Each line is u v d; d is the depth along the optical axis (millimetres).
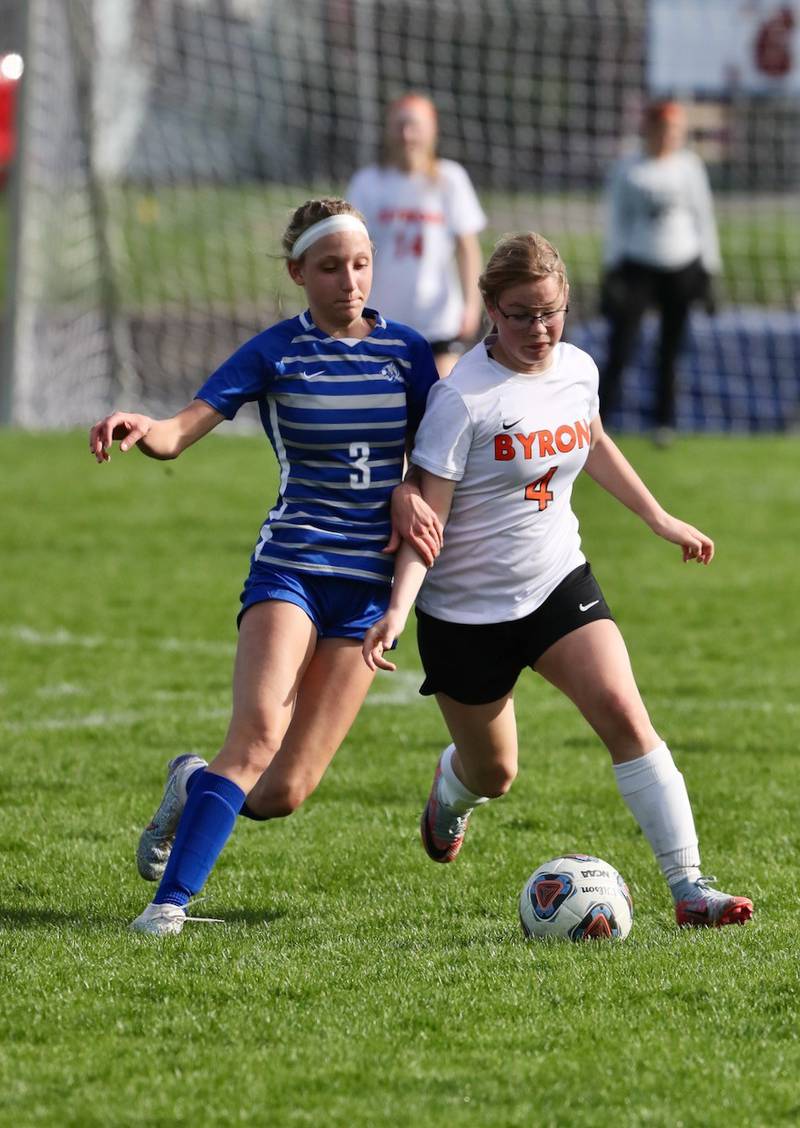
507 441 15289
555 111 78625
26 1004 13047
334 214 15305
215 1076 11555
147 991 13352
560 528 15828
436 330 34531
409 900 16844
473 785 16891
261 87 73250
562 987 13367
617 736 15539
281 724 15133
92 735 24125
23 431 54688
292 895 17094
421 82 77438
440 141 79812
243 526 41500
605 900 15227
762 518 42875
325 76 73938
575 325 58719
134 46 69750
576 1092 11273
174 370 62312
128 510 43312
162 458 15117
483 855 18609
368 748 23609
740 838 19156
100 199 59750
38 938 15039
